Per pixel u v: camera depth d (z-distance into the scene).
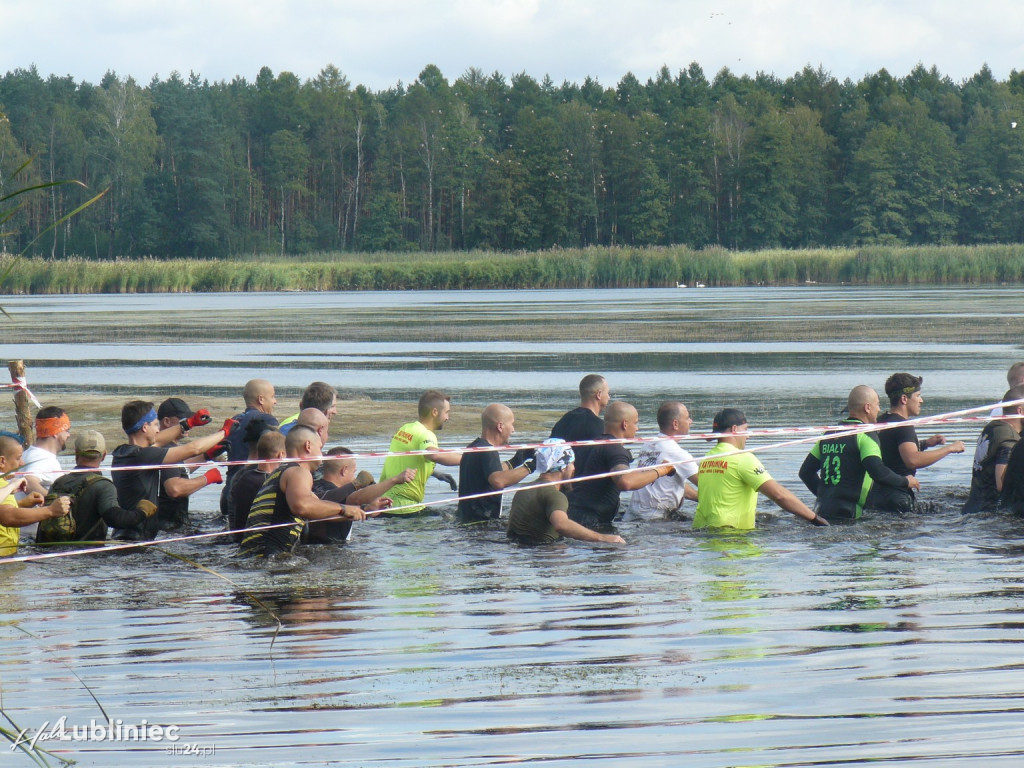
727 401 34.50
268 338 63.06
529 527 17.05
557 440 18.12
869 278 148.25
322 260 188.00
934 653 10.74
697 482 18.67
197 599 13.45
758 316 77.69
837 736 8.74
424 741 8.82
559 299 112.44
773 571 14.64
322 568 15.19
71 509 16.64
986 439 18.89
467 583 14.19
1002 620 11.88
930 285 141.25
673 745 8.64
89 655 11.16
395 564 15.39
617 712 9.34
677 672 10.34
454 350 54.47
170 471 18.56
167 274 147.38
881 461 18.47
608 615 12.41
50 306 105.19
